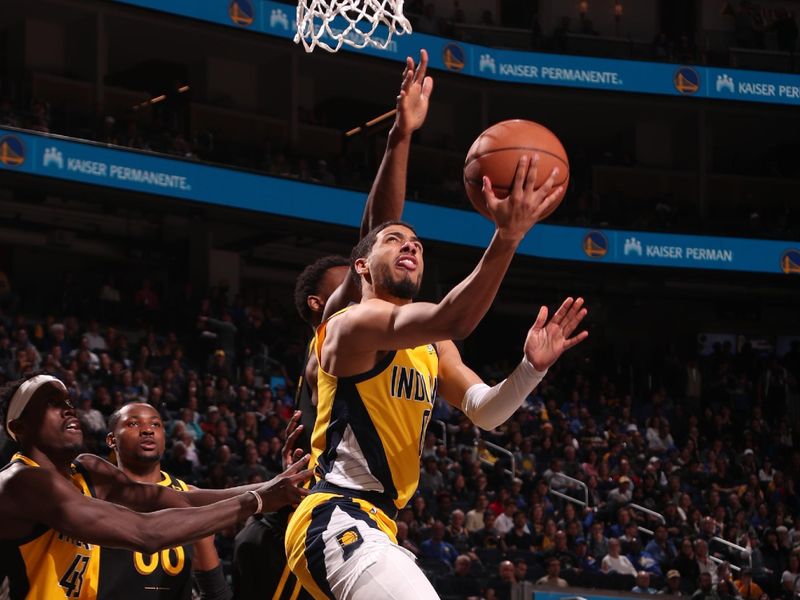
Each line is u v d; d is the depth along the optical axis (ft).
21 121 55.72
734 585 41.29
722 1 82.23
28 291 62.80
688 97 74.13
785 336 78.02
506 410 11.07
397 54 70.08
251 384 51.34
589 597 37.17
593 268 69.10
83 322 55.47
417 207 64.95
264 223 62.23
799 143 83.10
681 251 69.77
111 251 66.95
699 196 77.30
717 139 82.89
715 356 71.31
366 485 10.67
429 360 11.26
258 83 73.67
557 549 42.19
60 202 65.05
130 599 13.35
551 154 10.03
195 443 42.73
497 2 80.43
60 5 64.69
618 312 77.61
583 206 70.64
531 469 50.08
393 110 78.59
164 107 68.44
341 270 13.47
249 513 11.08
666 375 68.69
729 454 60.03
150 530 10.88
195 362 54.49
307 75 74.38
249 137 70.85
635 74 73.67
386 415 10.69
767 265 70.79
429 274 72.64
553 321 10.78
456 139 76.89
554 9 80.64
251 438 44.21
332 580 10.21
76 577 12.37
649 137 81.15
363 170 67.87
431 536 40.27
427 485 45.32
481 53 71.87
